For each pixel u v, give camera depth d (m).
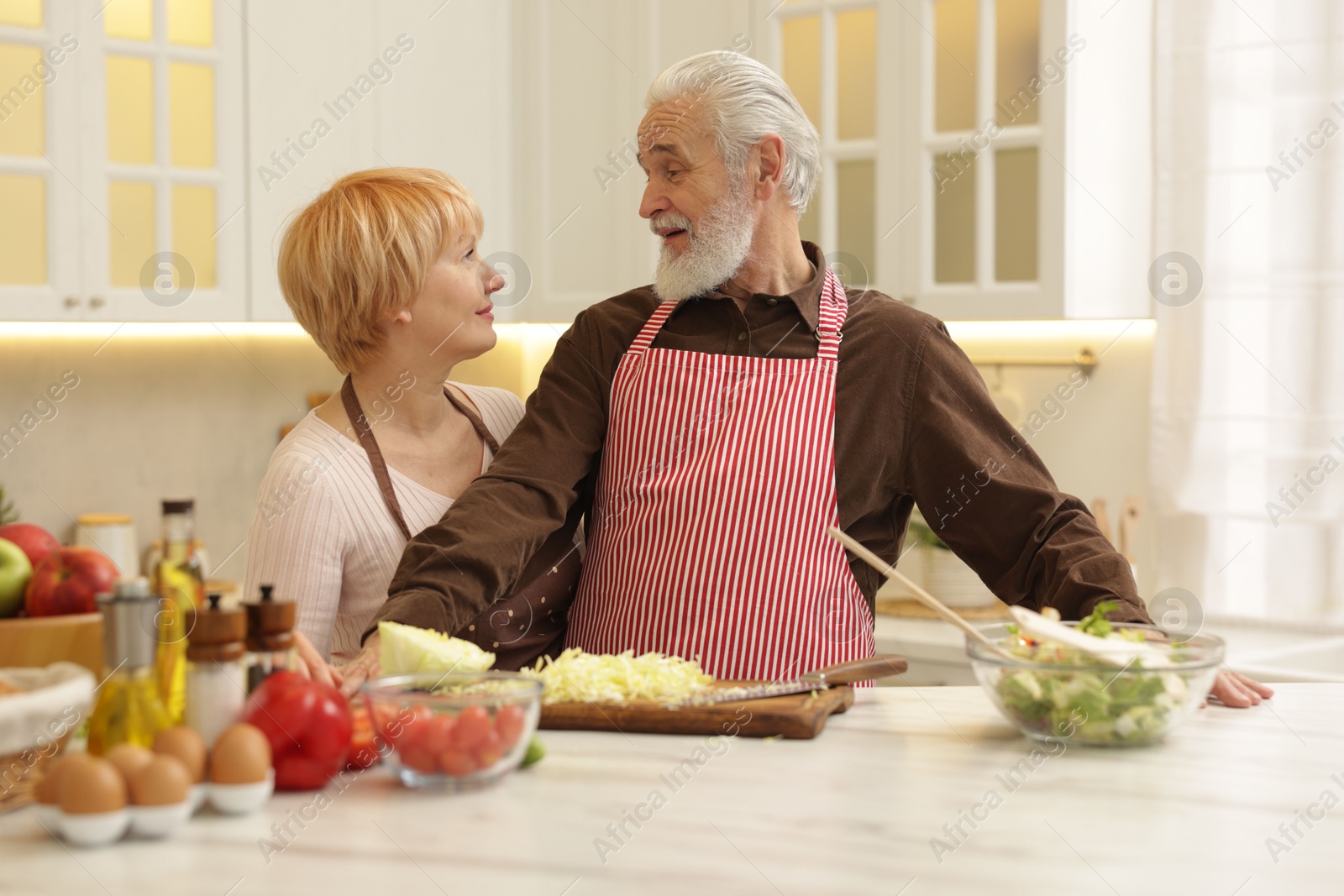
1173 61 2.61
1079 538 1.44
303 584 1.56
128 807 0.87
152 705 0.94
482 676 1.09
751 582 1.55
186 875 0.81
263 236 2.75
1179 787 1.00
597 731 1.19
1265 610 2.58
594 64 3.05
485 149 3.13
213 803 0.94
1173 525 2.67
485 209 3.14
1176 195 2.63
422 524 1.63
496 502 1.54
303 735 0.97
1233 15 2.56
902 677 2.57
